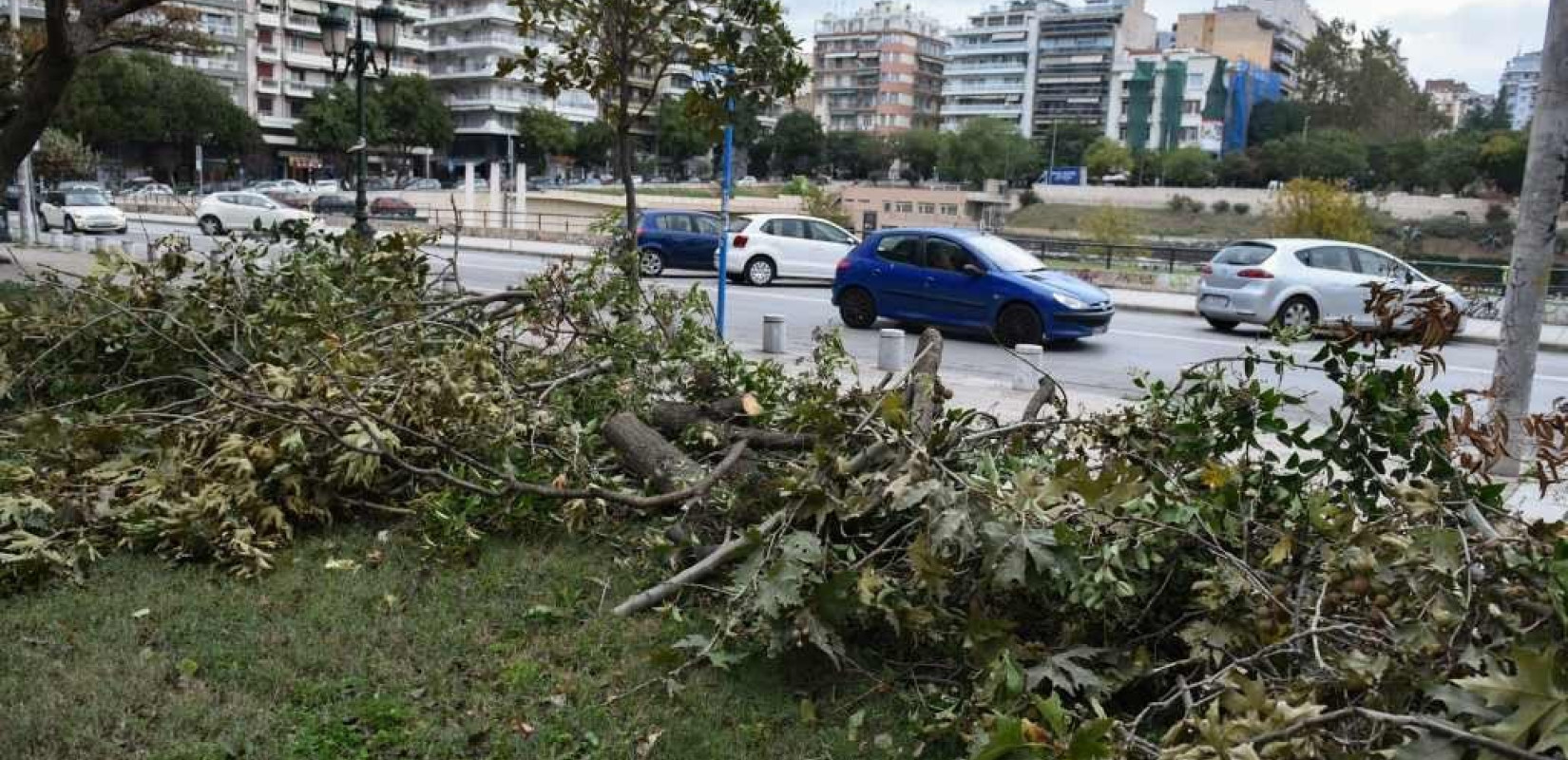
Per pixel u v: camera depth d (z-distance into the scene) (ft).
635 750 11.75
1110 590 12.95
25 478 17.13
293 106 307.99
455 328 25.11
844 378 38.88
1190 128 400.88
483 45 322.14
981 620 12.66
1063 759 10.00
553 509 18.30
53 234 101.50
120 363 24.72
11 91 57.11
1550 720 8.43
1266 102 400.88
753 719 12.65
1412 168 264.93
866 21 498.69
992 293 50.21
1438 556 11.27
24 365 23.80
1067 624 13.46
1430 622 10.96
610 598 15.70
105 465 17.78
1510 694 8.63
